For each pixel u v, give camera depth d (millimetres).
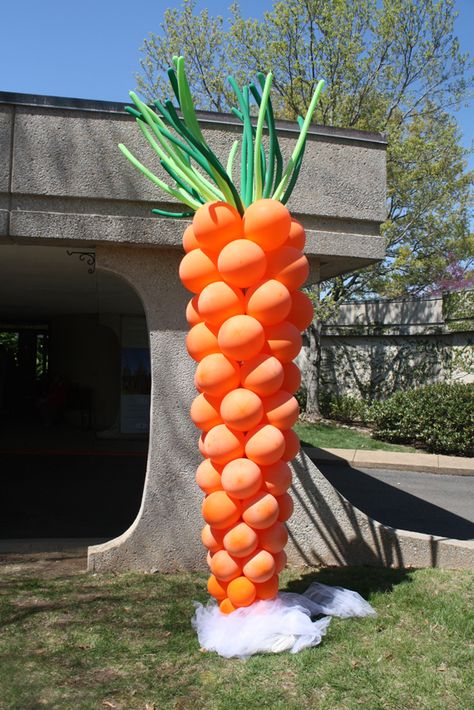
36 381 22141
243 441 3900
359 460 13320
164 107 4160
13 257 6754
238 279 3789
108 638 4066
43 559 5738
